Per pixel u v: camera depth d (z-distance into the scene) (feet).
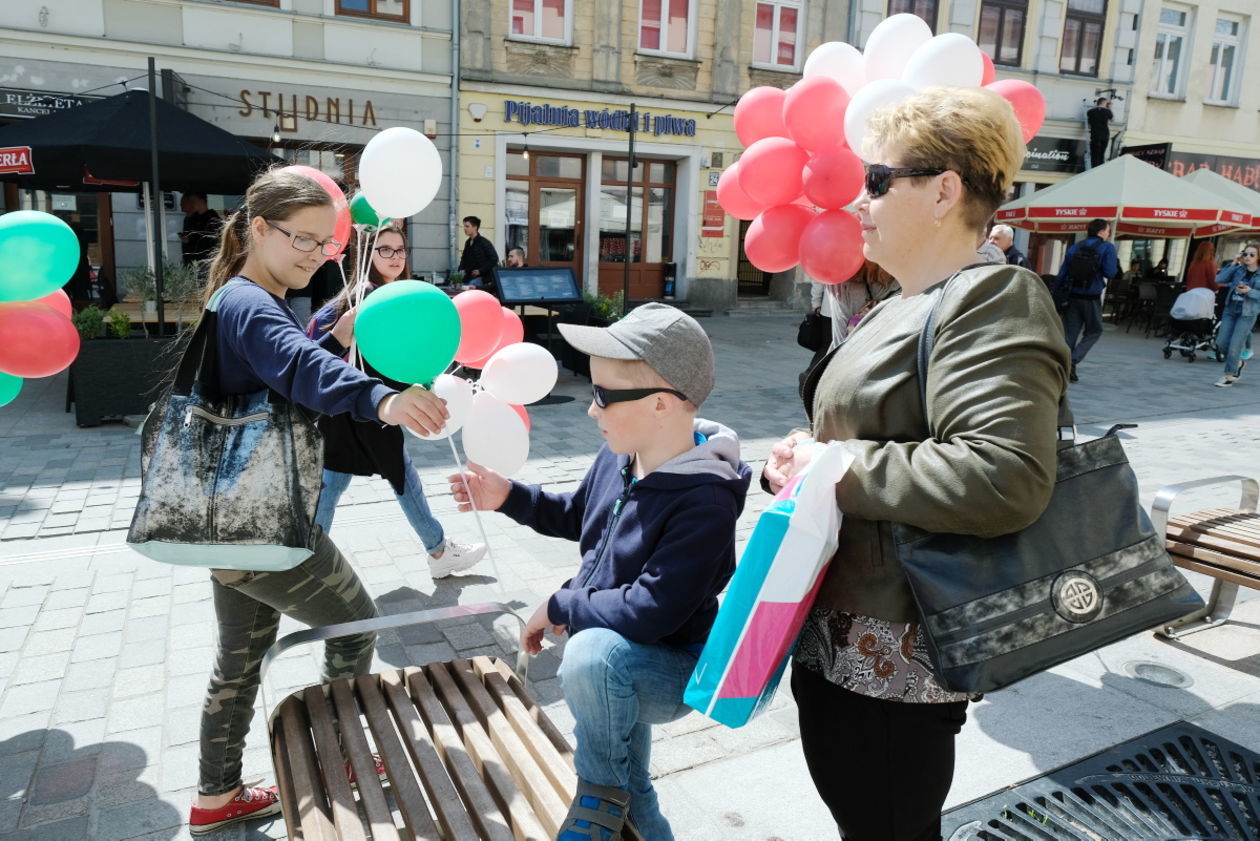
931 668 4.44
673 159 50.44
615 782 4.91
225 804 7.11
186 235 28.68
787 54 50.88
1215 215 36.37
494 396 7.07
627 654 4.87
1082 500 4.45
